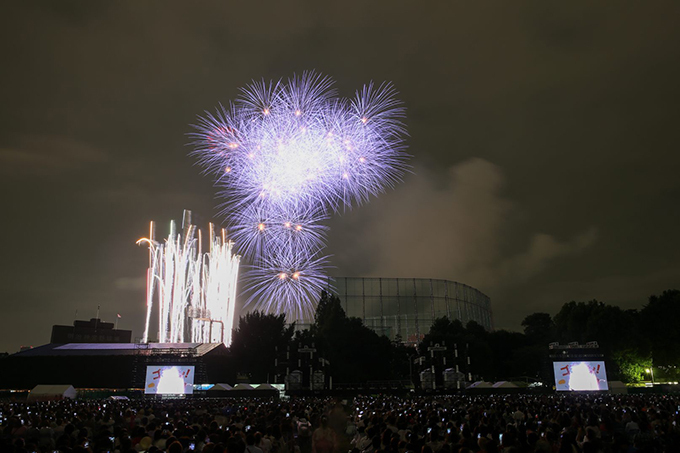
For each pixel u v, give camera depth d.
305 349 90.38
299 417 31.73
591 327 111.81
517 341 130.62
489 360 114.06
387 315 142.00
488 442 12.12
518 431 16.39
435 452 13.01
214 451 12.73
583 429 18.02
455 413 27.58
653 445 14.17
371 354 108.62
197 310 102.94
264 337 111.00
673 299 109.75
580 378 77.50
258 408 38.53
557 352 85.19
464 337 113.69
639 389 89.06
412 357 110.50
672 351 108.25
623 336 108.75
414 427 17.77
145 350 101.00
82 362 104.62
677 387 89.62
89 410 34.97
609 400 49.09
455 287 149.12
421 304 144.38
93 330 178.38
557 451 14.10
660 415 23.48
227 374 104.50
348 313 140.12
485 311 167.00
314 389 89.12
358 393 91.31
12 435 20.70
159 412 33.72
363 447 17.06
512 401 46.03
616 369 108.00
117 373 103.19
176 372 79.81
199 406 43.88
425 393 88.19
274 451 18.22
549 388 84.69
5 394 102.81
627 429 20.33
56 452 15.51
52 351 109.69
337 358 106.44
